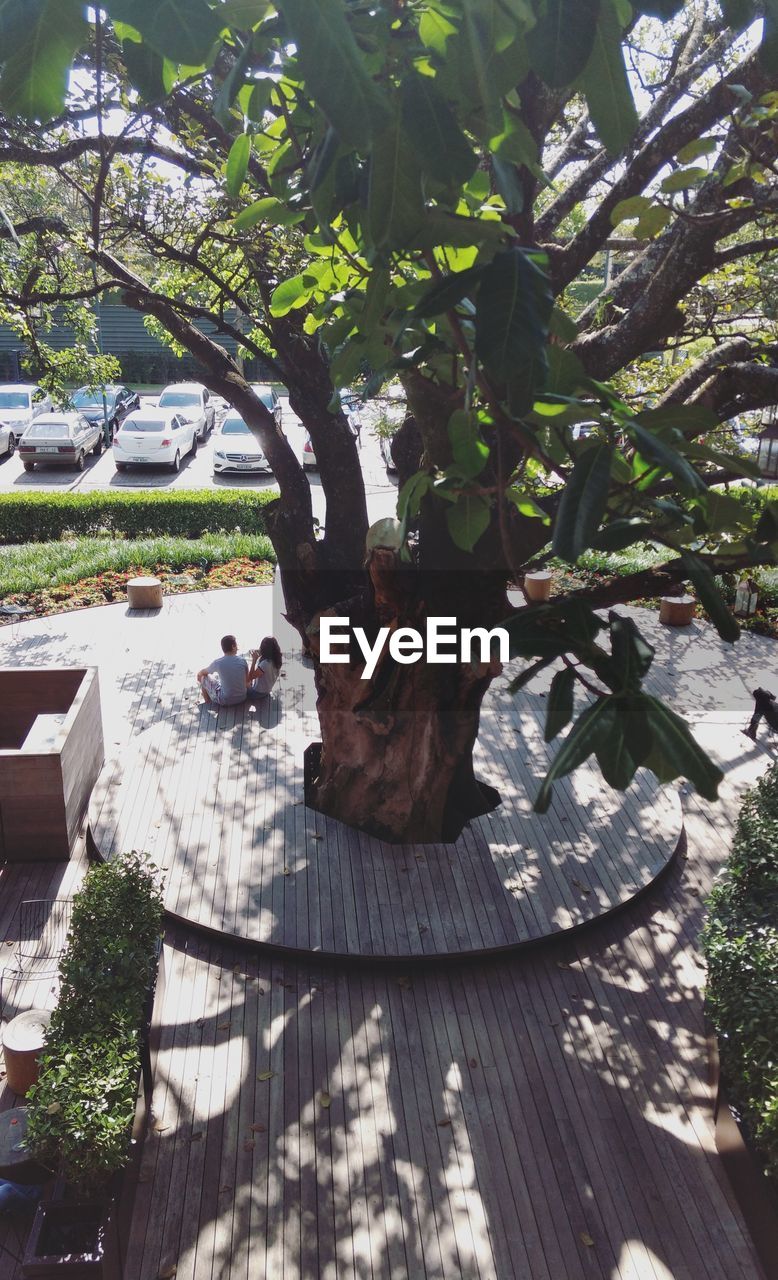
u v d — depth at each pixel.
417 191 1.93
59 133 8.67
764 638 13.62
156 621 13.90
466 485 2.92
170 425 25.59
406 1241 5.09
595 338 6.45
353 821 8.37
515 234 2.27
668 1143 5.73
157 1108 5.84
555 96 5.48
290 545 8.18
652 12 1.67
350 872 7.83
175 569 16.34
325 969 7.04
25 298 8.87
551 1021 6.64
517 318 1.94
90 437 26.47
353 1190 5.36
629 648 2.19
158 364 37.34
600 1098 6.04
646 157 6.11
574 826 8.56
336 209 2.28
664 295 6.12
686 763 1.98
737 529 2.75
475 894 7.64
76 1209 4.68
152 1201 5.25
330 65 1.48
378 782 8.20
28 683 9.53
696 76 7.07
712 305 8.56
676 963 7.24
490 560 6.34
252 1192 5.33
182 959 7.07
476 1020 6.63
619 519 2.66
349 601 7.94
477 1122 5.82
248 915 7.31
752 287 8.69
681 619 14.02
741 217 5.55
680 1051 6.43
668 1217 5.26
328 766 8.53
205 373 8.53
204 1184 5.36
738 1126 5.15
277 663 10.83
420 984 6.95
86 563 15.96
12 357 34.91
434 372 3.21
